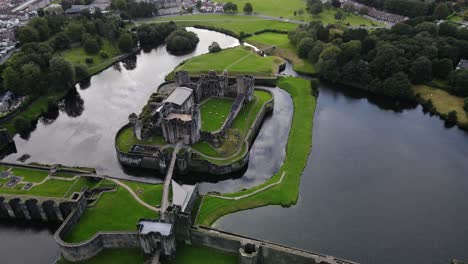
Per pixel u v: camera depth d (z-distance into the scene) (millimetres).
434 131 181875
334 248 117188
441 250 117750
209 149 155875
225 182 149250
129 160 152375
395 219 129000
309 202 136000
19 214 128750
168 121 152375
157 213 121312
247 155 156000
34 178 137875
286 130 181250
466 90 199750
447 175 151250
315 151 164750
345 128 183500
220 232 118375
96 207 123688
